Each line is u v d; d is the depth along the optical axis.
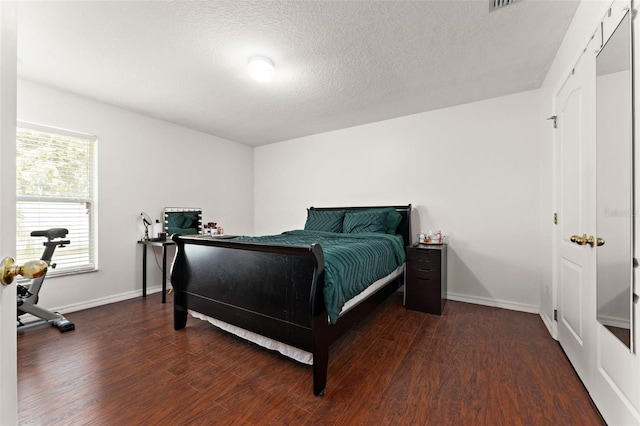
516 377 1.69
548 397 1.50
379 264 2.41
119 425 1.32
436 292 2.81
